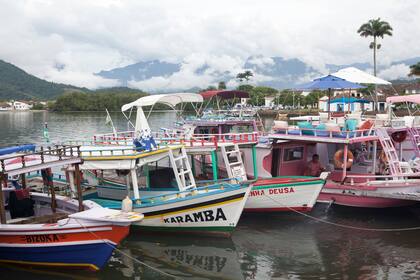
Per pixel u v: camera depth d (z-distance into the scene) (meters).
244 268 11.87
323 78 18.95
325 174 15.17
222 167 18.78
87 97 130.12
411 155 19.11
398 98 18.67
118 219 10.67
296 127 17.78
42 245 11.21
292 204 15.78
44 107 167.75
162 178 16.34
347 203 16.44
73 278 11.20
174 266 11.99
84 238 10.97
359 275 11.34
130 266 11.98
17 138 50.09
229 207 13.48
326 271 11.62
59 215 12.59
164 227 14.24
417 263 12.05
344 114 21.16
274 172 18.73
